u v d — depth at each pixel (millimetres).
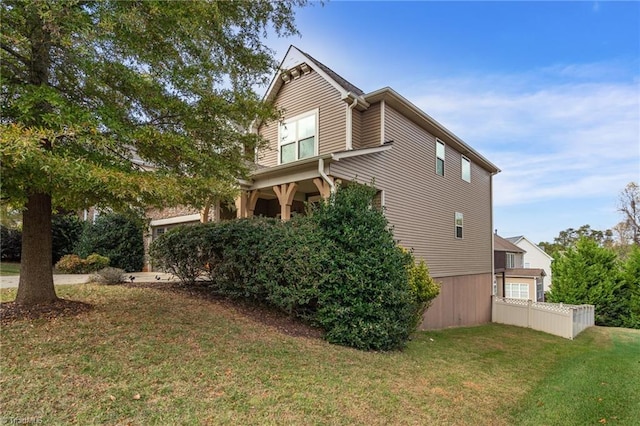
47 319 4645
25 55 4215
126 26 3850
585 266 17641
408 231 10820
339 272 5969
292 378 4031
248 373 3959
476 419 3869
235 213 10953
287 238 6449
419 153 11688
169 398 3197
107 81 4484
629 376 6383
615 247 28734
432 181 12336
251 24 5383
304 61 10875
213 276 7367
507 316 15242
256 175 9070
